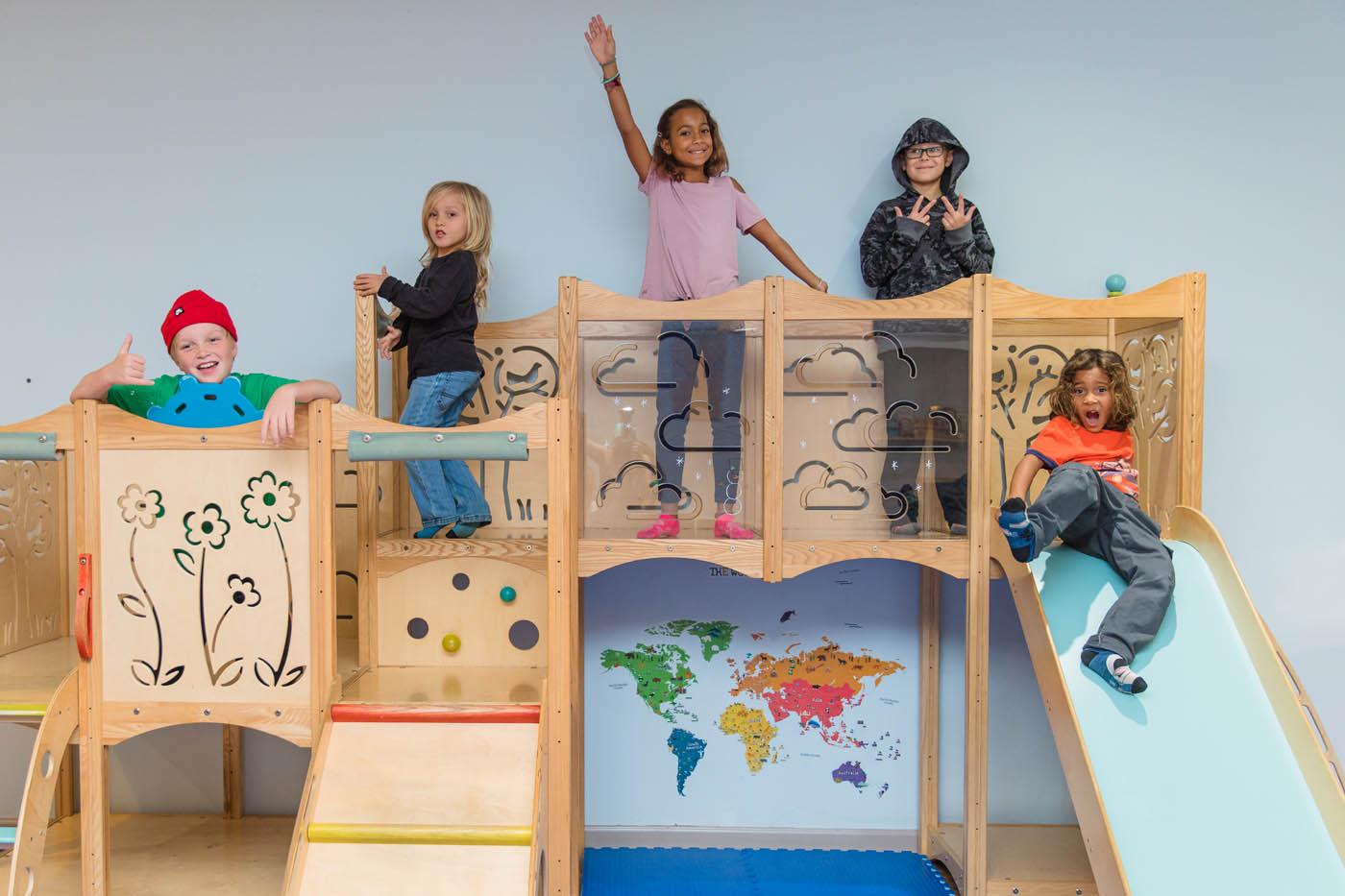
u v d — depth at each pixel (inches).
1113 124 109.7
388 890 69.7
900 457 91.4
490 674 88.0
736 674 110.8
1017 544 81.8
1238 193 109.7
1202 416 91.4
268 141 109.4
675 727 110.8
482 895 69.4
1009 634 110.9
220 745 110.3
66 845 100.1
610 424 90.1
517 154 109.7
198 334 87.0
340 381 109.3
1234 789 75.3
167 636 78.2
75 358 109.3
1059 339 105.5
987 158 109.7
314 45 109.7
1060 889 92.2
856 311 89.2
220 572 78.0
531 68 109.7
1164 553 87.1
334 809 72.6
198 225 109.3
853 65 109.8
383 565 90.7
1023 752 110.7
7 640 94.6
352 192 109.3
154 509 78.0
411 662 90.7
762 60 109.6
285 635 77.7
